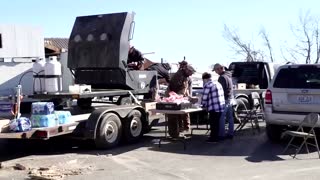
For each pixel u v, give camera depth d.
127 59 12.05
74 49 12.38
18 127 8.76
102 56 11.95
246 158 9.22
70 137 10.16
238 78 17.03
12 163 8.90
